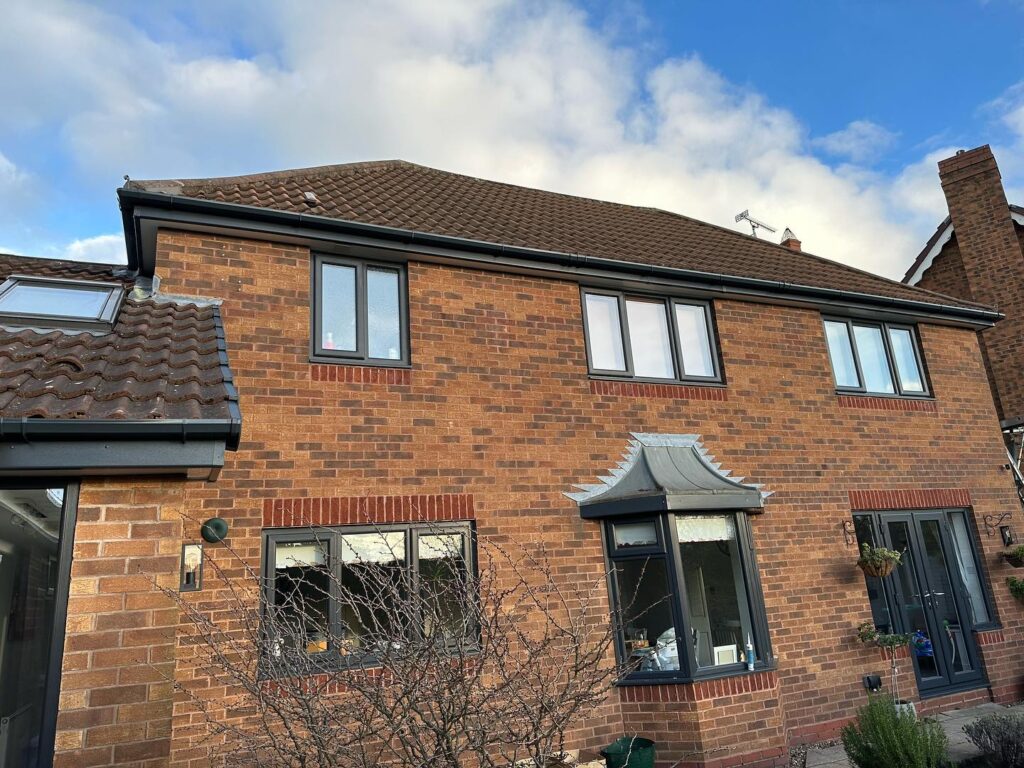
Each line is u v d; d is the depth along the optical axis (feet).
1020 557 33.58
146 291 22.13
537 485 25.32
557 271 27.89
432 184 37.70
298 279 23.88
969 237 49.70
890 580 31.50
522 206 38.22
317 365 23.15
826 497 30.81
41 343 16.83
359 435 22.98
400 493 23.02
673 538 25.03
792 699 27.02
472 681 12.16
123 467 12.82
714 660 25.16
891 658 29.66
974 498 34.94
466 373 25.44
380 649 12.75
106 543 12.98
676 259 32.91
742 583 26.81
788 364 32.24
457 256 26.04
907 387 36.06
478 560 23.52
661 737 23.72
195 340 18.31
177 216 22.26
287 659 13.10
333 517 21.76
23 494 13.16
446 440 24.29
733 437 29.68
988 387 38.24
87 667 12.32
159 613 12.98
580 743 23.27
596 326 29.09
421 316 25.39
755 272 33.71
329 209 25.96
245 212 22.63
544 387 26.68
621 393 28.07
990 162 49.75
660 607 25.11
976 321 38.34
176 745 17.94
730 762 23.54
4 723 12.31
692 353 30.68
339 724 12.42
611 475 26.76
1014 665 32.76
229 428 13.30
